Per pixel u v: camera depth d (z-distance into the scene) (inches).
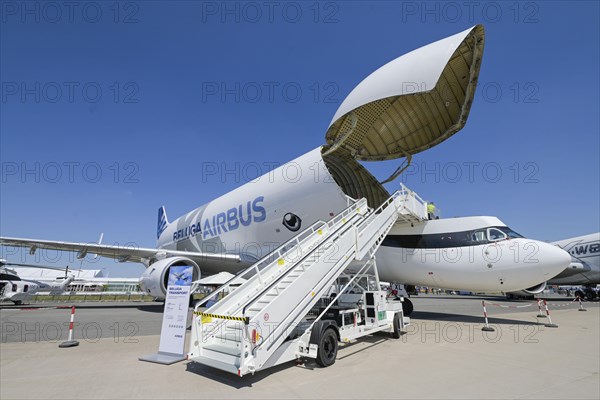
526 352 268.8
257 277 285.4
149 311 685.3
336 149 478.6
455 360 242.1
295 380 195.8
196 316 230.2
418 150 516.7
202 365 232.1
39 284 1028.5
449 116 466.6
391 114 465.1
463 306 784.3
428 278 439.5
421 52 374.3
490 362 236.1
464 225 421.7
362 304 323.6
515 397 166.1
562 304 856.9
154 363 238.2
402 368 221.0
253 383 190.4
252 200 561.9
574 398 164.7
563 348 284.0
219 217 656.4
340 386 184.4
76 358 254.1
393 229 473.4
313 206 449.7
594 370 215.3
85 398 167.2
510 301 1018.1
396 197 406.0
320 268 257.9
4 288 933.8
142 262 710.5
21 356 261.3
